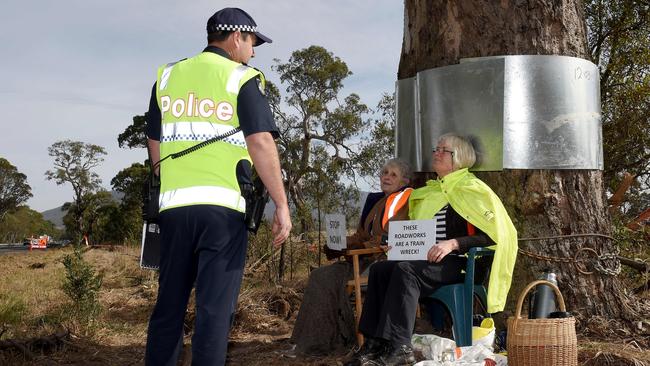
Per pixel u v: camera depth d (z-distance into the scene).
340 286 4.66
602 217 4.89
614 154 10.82
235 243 3.04
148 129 3.33
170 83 3.21
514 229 4.13
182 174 3.06
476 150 4.73
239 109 3.08
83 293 6.71
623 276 6.21
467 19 4.91
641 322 4.59
